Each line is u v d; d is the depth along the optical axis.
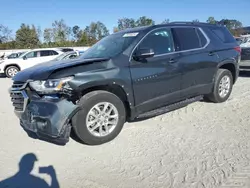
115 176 3.02
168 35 4.66
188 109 5.41
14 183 2.98
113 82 3.82
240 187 2.67
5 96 8.39
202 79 5.12
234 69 5.91
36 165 3.39
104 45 4.73
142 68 4.15
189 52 4.84
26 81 3.76
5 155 3.72
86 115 3.69
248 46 9.34
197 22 5.44
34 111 3.60
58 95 3.54
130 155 3.52
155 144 3.81
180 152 3.51
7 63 15.91
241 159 3.23
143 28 4.52
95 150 3.73
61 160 3.49
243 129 4.19
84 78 3.60
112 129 3.98
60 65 3.83
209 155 3.38
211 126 4.40
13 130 4.79
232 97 6.23
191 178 2.88
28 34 55.00
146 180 2.90
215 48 5.36
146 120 4.85
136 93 4.11
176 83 4.64
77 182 2.94
